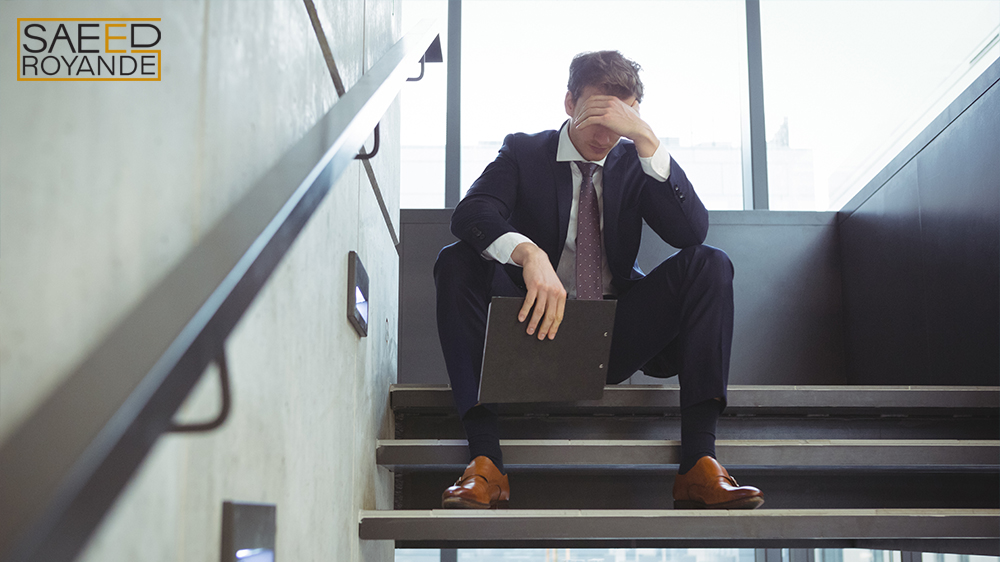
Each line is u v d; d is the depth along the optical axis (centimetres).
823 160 393
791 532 151
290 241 52
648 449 174
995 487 200
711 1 414
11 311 43
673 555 362
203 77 66
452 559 354
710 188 399
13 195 44
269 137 86
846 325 363
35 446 29
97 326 49
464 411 161
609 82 181
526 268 152
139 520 53
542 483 201
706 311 167
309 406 106
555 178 190
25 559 26
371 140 171
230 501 72
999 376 245
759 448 176
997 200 247
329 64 121
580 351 151
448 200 385
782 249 373
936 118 288
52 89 46
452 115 394
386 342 207
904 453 177
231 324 42
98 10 51
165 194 58
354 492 148
